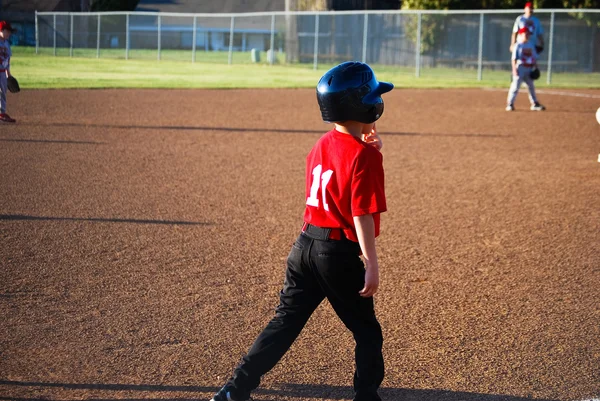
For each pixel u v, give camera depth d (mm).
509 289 5867
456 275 6207
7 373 4289
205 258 6566
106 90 22797
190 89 24031
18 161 10906
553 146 13422
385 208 3391
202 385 4199
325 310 5387
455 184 10016
